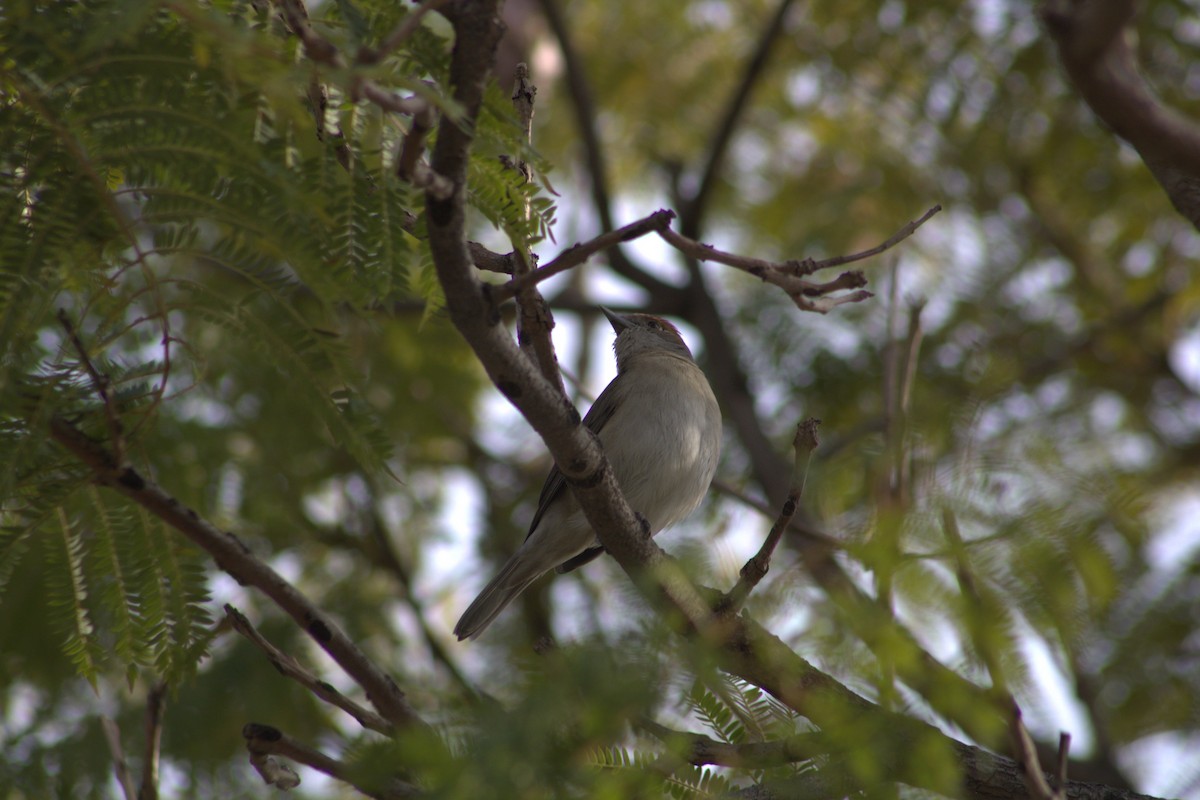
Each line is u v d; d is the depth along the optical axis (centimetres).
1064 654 542
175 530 818
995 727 569
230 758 1303
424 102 562
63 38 579
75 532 802
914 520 553
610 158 2164
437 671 1575
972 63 1602
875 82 1773
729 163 2088
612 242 686
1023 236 1788
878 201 1812
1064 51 689
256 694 1349
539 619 1639
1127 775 1089
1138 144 706
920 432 595
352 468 1697
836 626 564
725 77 2117
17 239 646
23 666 1206
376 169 645
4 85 613
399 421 1773
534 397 764
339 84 543
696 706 613
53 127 610
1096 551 548
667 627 540
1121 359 1816
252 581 861
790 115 2066
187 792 1273
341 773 700
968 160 1723
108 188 646
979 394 627
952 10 1595
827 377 1703
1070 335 1764
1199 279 1788
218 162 610
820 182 1930
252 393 1548
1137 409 1772
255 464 1539
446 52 616
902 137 1839
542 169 657
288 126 621
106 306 745
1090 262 1855
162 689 918
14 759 1243
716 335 1861
